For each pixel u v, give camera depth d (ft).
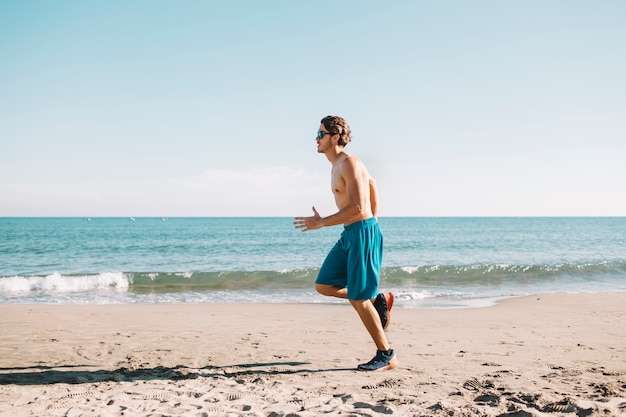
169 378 12.60
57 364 14.33
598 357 14.94
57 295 38.47
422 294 38.14
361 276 12.44
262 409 9.49
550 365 13.74
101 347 16.94
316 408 9.42
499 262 73.56
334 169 12.81
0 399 10.36
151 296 38.14
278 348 16.67
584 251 98.53
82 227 270.67
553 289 42.88
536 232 207.92
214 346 17.08
